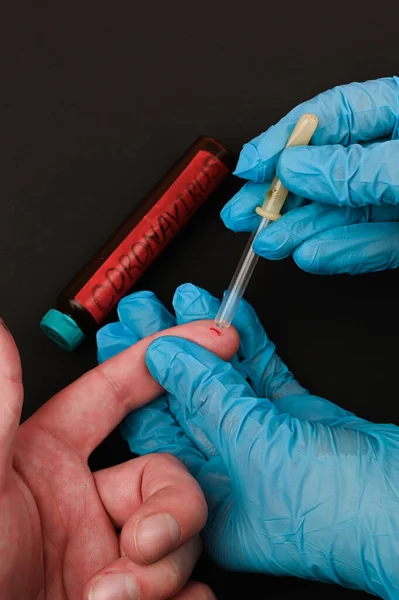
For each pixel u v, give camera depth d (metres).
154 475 0.40
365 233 0.44
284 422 0.41
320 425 0.41
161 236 0.47
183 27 0.50
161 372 0.43
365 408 0.47
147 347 0.43
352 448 0.41
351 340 0.48
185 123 0.50
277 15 0.50
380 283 0.48
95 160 0.49
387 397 0.47
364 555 0.40
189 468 0.44
